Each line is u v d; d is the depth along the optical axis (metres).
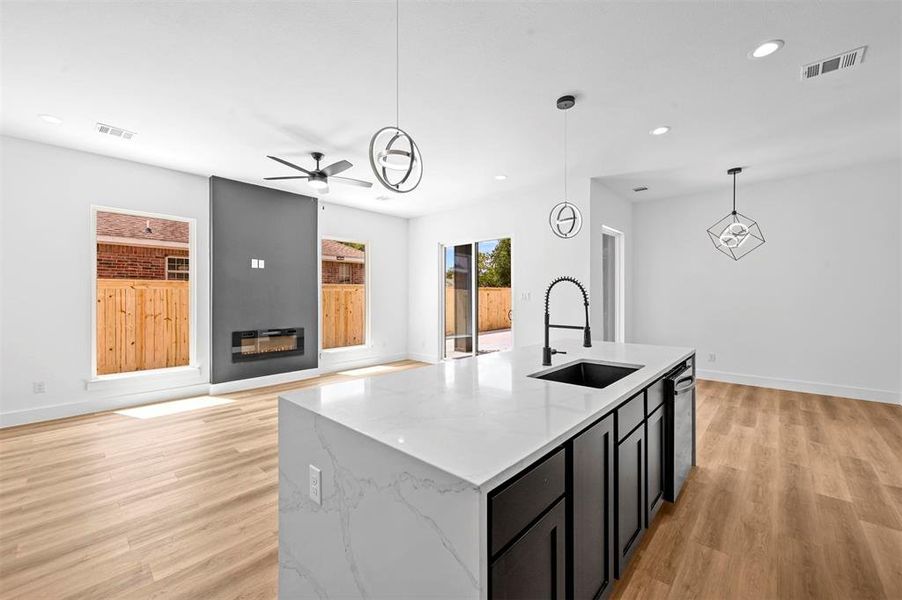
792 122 3.36
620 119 3.31
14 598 1.62
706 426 3.70
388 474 1.10
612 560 1.62
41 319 3.86
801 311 4.90
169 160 4.32
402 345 7.34
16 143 3.73
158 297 4.89
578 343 3.28
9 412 3.71
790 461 2.93
